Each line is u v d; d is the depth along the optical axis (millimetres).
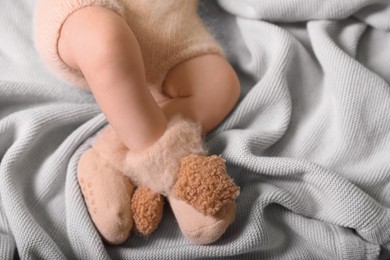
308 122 746
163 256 676
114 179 667
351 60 738
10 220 675
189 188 634
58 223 691
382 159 711
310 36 777
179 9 718
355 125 714
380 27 783
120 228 660
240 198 701
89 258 676
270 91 731
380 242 686
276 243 692
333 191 683
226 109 711
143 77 642
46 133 727
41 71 771
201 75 706
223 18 821
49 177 705
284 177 707
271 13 774
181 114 679
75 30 641
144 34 696
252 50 778
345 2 757
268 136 717
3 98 740
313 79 769
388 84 750
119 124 643
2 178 688
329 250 687
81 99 758
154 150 645
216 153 713
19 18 800
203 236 654
